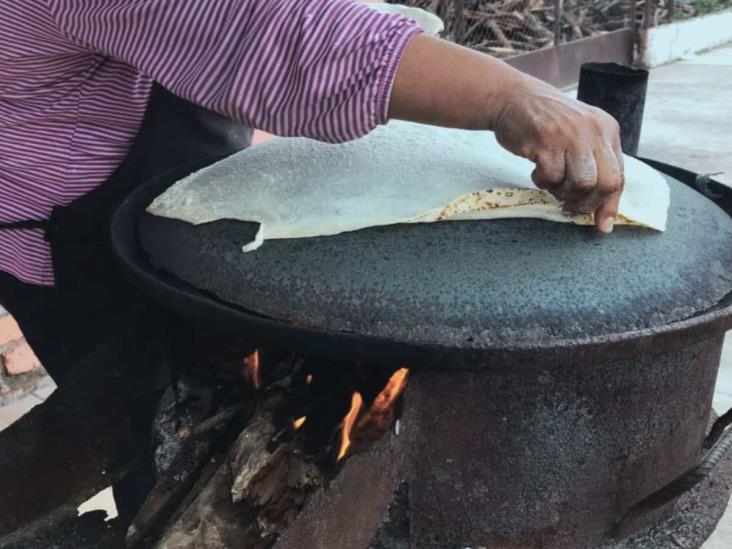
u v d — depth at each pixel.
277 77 0.83
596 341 0.79
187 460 1.07
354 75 0.80
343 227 0.93
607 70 1.65
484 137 1.08
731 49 7.39
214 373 1.21
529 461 0.94
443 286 0.85
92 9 0.91
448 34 4.94
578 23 5.89
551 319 0.84
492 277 0.86
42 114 1.16
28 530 1.12
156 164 1.26
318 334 0.81
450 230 0.93
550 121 0.80
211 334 1.20
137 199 1.17
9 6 1.00
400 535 1.03
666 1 6.98
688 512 1.12
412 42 0.81
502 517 0.97
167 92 1.24
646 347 0.81
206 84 0.86
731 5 7.95
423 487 0.97
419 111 0.83
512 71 0.83
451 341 0.82
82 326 1.31
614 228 0.96
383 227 0.94
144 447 1.22
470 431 0.93
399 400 0.92
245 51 0.83
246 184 1.04
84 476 1.16
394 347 0.79
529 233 0.93
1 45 1.04
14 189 1.21
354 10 0.82
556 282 0.86
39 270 1.26
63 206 1.21
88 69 1.16
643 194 1.01
